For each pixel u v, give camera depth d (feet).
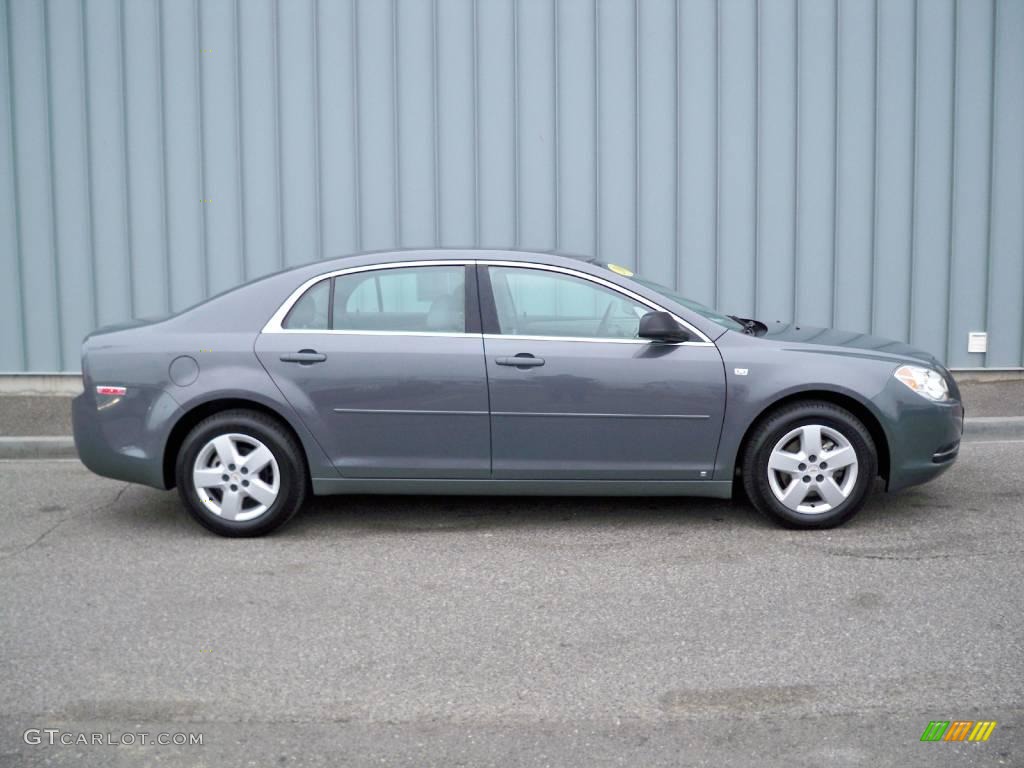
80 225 32.50
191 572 18.04
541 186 32.37
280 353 19.62
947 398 20.13
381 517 21.34
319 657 14.44
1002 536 19.47
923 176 32.35
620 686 13.44
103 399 19.85
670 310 19.77
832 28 31.89
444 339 19.69
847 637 14.85
